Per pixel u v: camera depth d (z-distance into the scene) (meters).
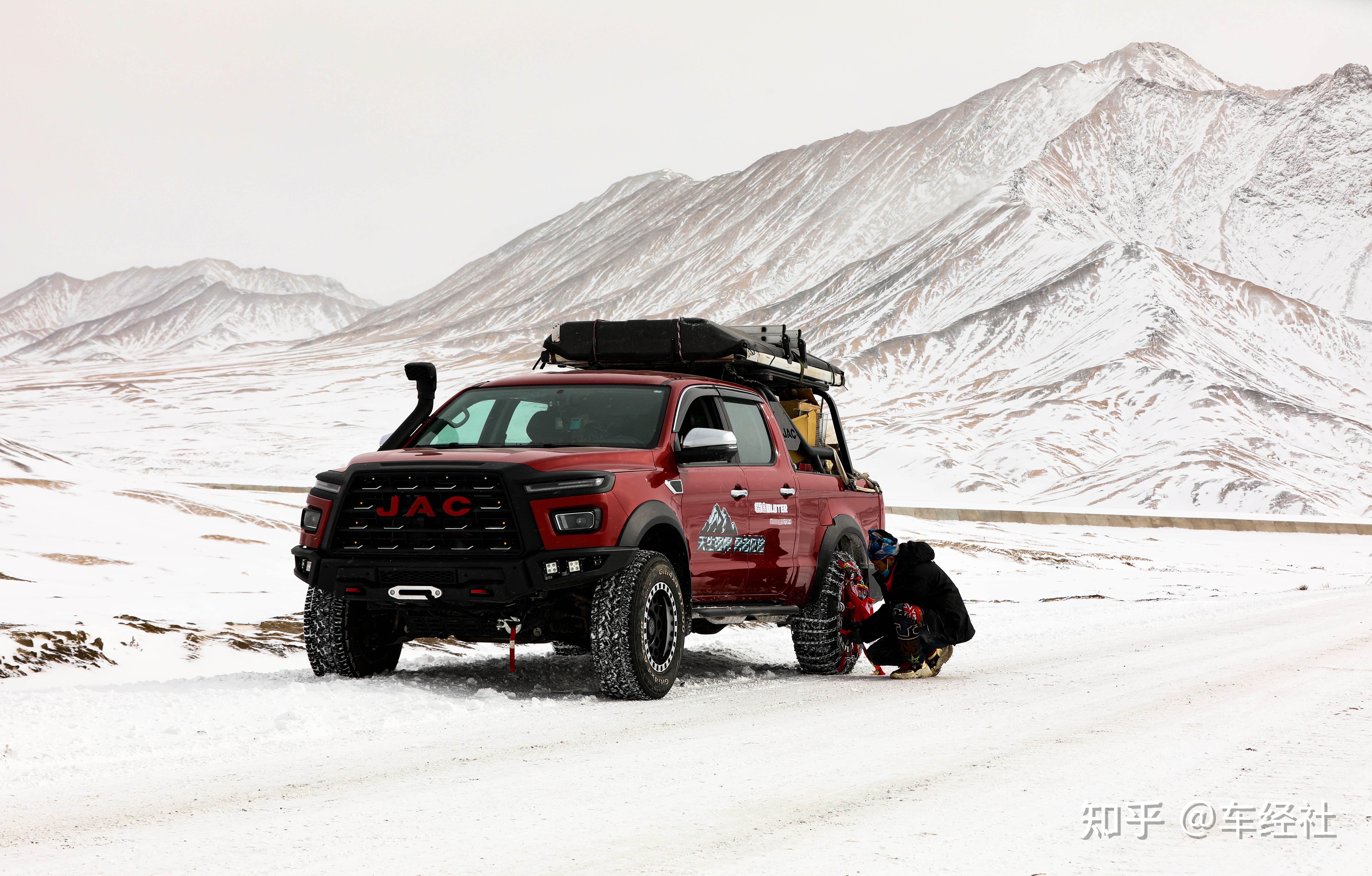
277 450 151.88
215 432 172.62
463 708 7.46
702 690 8.84
